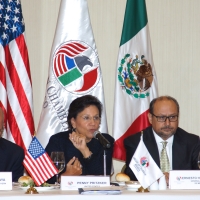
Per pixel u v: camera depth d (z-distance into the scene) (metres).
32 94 9.14
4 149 7.34
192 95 10.46
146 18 9.78
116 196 4.94
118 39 10.30
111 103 10.22
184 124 10.41
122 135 9.40
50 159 5.91
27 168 5.83
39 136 9.12
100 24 10.27
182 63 10.47
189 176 5.73
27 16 10.02
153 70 9.76
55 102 9.22
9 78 9.03
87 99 7.43
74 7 9.43
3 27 9.07
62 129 9.19
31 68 10.02
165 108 7.35
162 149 7.29
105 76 10.24
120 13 10.33
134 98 9.56
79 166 6.47
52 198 4.86
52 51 9.34
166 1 10.46
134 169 5.43
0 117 7.28
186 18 10.49
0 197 4.79
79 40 9.41
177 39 10.47
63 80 9.30
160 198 4.99
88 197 4.91
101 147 7.51
